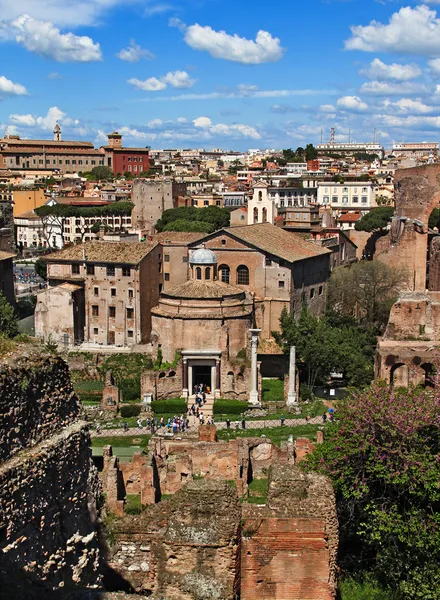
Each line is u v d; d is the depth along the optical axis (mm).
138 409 84688
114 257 110875
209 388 93312
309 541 27547
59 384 26781
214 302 93312
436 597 34625
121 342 111125
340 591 35562
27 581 22547
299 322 96688
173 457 62906
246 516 27703
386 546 37281
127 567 29406
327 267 119625
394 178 133250
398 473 37969
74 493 27031
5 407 23422
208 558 25562
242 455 57531
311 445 62656
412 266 124688
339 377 95312
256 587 27703
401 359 74938
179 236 133875
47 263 113625
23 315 135375
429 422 40250
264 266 105438
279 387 94438
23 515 23562
